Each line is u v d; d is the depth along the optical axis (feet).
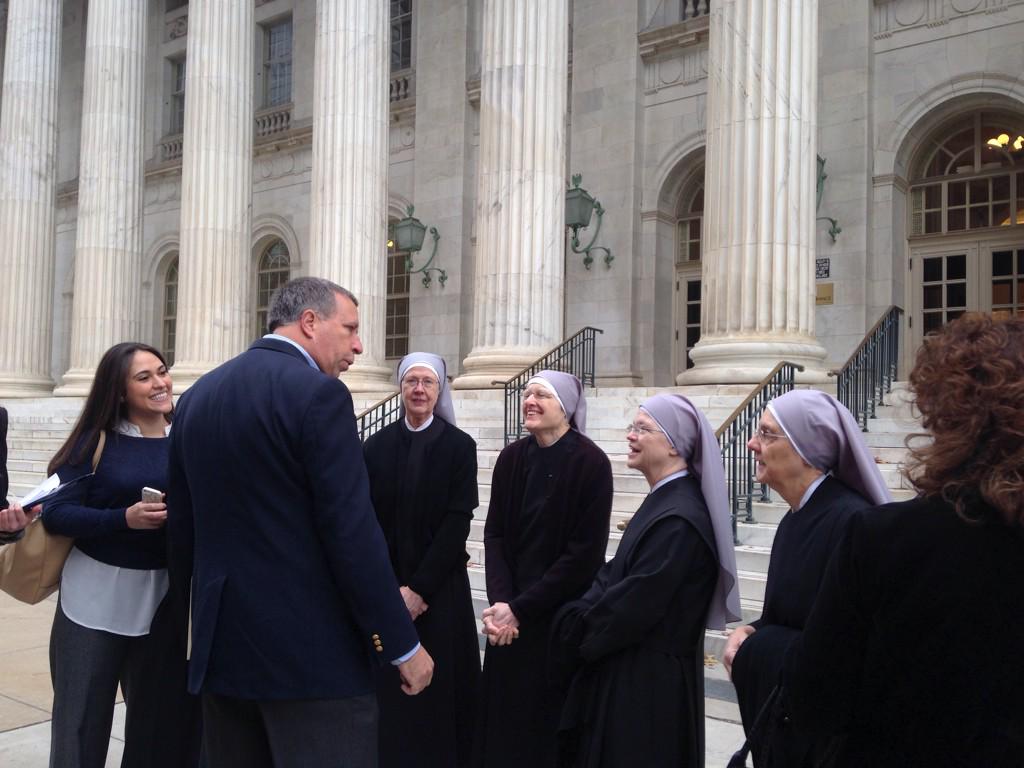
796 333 33.45
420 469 12.85
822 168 46.50
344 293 9.21
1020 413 4.99
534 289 41.34
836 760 5.99
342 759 7.94
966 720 5.13
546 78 41.96
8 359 64.39
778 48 33.68
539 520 12.10
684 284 53.62
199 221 53.67
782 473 8.70
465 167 61.31
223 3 54.54
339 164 48.85
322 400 8.11
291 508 8.01
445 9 62.85
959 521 5.22
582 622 10.17
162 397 11.78
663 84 53.42
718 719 15.58
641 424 10.48
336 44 49.24
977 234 44.27
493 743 11.71
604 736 9.57
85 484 11.18
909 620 5.29
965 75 43.57
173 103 81.56
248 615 7.86
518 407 38.14
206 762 8.79
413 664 8.16
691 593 9.71
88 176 59.72
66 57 85.76
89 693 11.03
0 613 24.16
